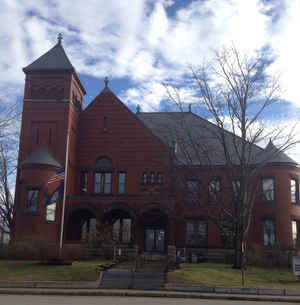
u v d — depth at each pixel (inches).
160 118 1834.4
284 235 1439.5
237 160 1537.9
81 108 1736.0
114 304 604.4
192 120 1721.2
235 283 882.1
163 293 765.9
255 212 1498.5
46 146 1505.9
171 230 1408.7
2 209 1699.1
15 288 801.6
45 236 1359.5
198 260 1389.0
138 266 1051.3
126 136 1611.7
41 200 1389.0
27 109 1546.5
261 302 708.0
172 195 1464.1
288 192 1478.8
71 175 1549.0
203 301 687.7
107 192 1577.3
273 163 1492.4
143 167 1574.8
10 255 1174.3
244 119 1132.5
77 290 779.4
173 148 1337.4
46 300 641.6
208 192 1169.4
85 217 1560.0
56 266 998.4
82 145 1619.1
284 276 1019.3
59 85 1561.3
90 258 1202.6
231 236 1254.9
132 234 1422.2
